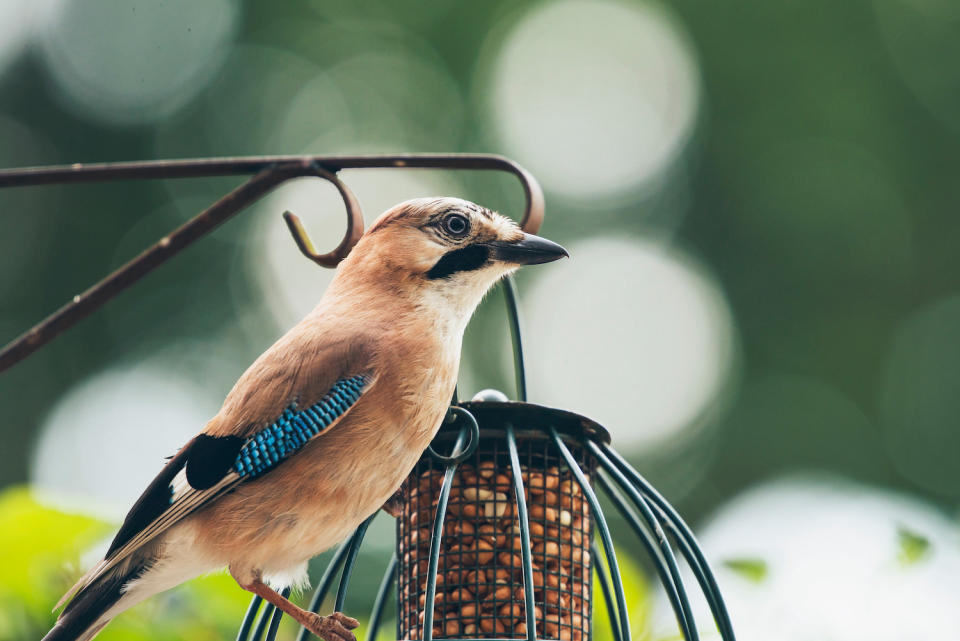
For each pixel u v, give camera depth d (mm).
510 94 15773
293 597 7020
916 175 15086
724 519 7234
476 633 6504
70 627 6219
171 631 6645
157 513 6207
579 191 15305
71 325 5512
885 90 15359
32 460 14383
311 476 6180
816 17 15633
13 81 15586
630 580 7164
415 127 15719
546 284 14648
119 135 15562
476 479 6625
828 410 14344
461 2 16172
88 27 15805
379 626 7703
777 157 15266
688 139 15469
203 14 16016
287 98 15805
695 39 15773
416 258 6695
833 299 14742
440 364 6461
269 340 14680
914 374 14398
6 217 15305
